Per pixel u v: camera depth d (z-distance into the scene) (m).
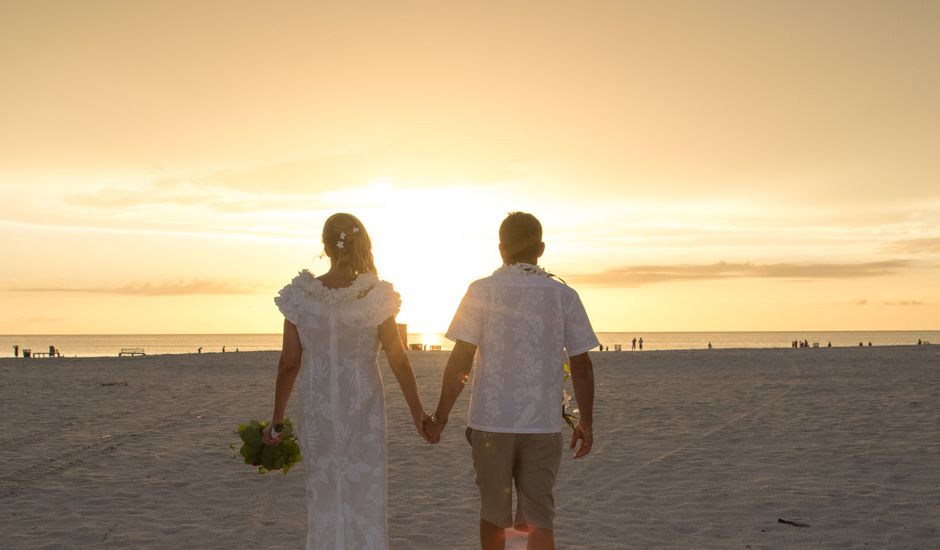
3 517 6.66
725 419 13.30
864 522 6.33
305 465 4.27
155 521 6.57
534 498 4.21
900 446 10.05
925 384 19.77
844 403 15.52
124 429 12.37
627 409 15.20
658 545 5.81
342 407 4.21
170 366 33.19
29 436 11.55
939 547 5.65
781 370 26.91
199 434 11.78
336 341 4.23
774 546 5.73
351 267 4.38
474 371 4.40
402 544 5.93
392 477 8.58
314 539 4.18
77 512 6.86
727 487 7.76
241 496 7.55
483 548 4.32
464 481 8.34
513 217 4.46
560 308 4.30
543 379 4.24
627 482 8.09
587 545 5.82
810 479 8.07
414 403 4.35
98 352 136.75
